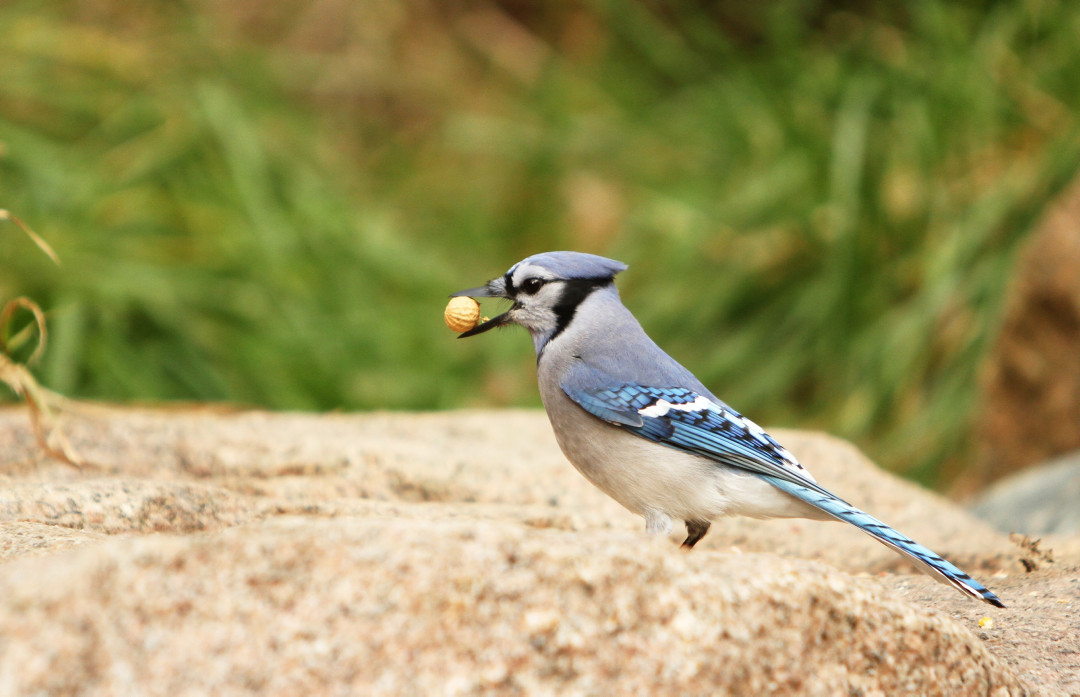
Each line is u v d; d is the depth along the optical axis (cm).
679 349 1309
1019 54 1350
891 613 331
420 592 295
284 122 1479
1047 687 378
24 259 1079
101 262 1121
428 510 582
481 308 639
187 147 1289
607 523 630
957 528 681
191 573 291
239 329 1173
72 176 1188
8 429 711
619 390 539
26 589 285
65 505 505
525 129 1656
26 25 1313
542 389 580
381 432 805
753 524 684
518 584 300
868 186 1286
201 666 279
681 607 307
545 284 581
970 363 1163
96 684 273
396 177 1644
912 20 1462
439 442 772
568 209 1587
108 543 305
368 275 1311
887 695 323
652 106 1594
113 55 1349
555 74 1716
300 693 280
